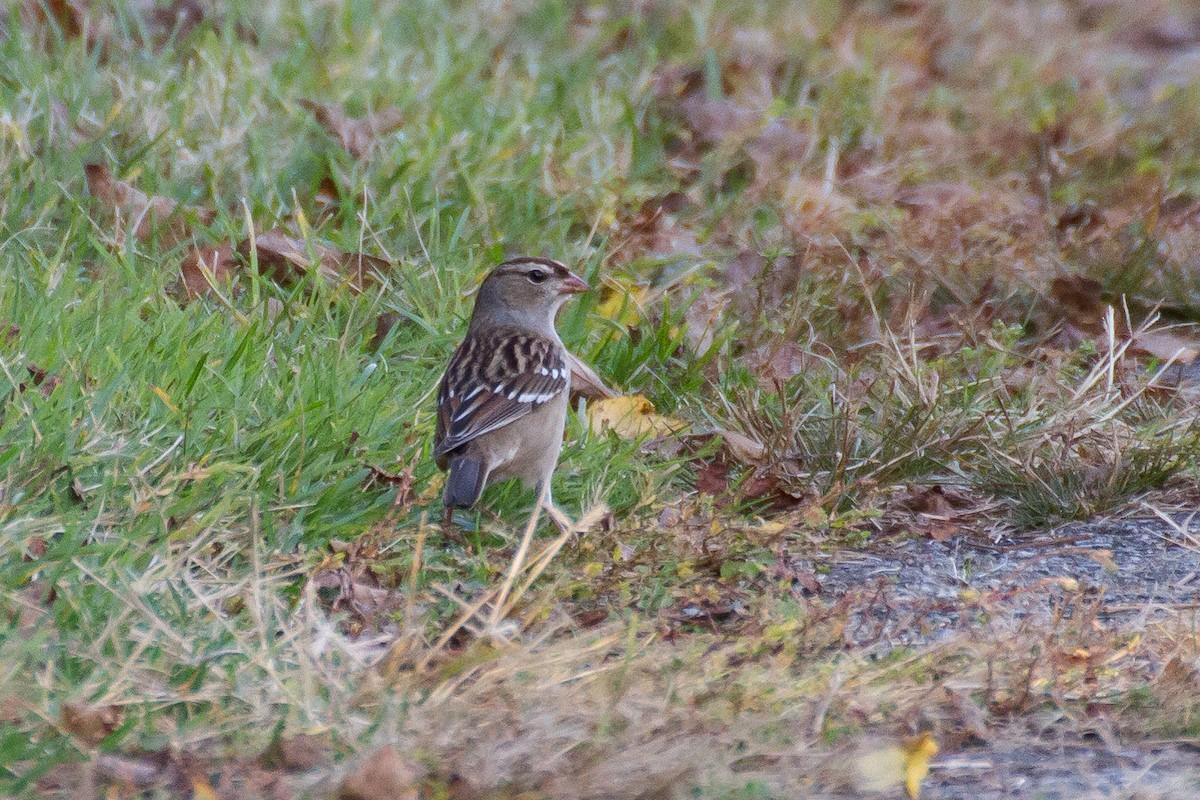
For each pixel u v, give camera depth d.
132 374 9.77
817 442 11.15
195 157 13.73
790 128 17.00
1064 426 11.30
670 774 6.43
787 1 22.38
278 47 17.23
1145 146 18.23
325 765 6.61
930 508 10.59
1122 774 6.84
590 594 8.85
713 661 7.61
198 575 8.27
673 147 16.92
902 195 16.11
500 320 10.98
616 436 10.67
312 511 9.09
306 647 7.43
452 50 18.08
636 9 21.05
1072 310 14.12
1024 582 9.46
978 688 7.56
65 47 15.35
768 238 14.73
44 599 7.56
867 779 6.66
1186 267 14.87
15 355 9.50
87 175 12.99
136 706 6.92
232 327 11.13
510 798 6.32
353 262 12.53
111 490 8.54
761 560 9.43
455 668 7.26
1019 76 20.73
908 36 21.92
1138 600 9.12
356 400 10.12
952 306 13.94
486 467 9.47
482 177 14.47
